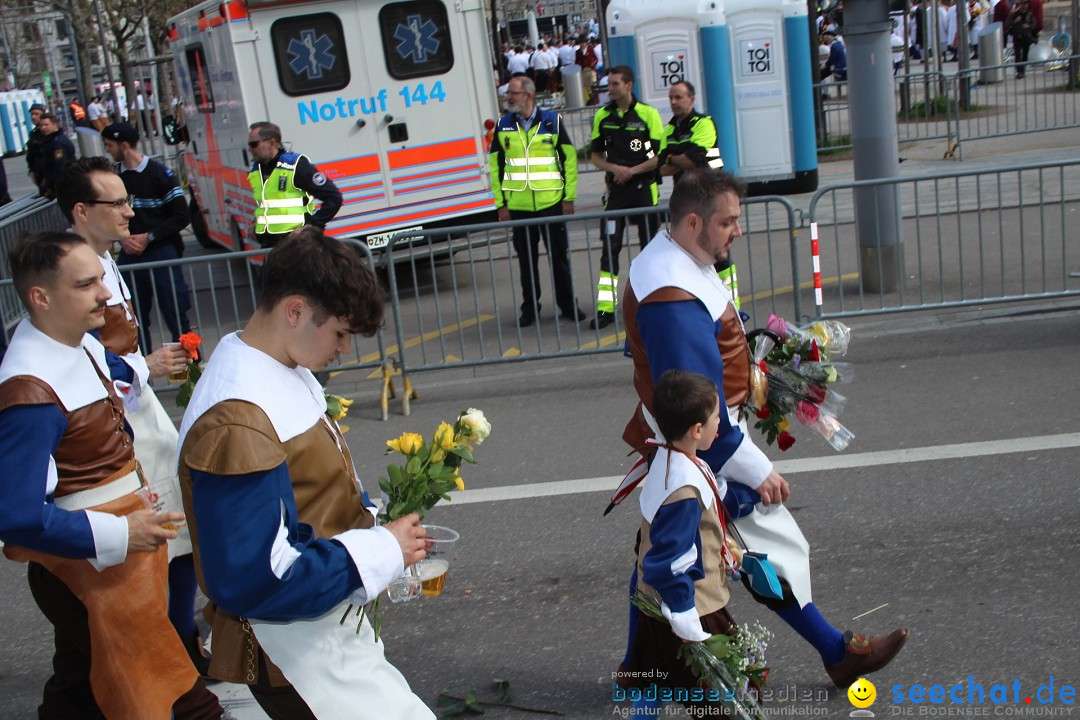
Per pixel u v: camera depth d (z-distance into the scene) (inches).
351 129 422.6
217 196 509.7
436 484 110.5
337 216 424.8
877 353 300.4
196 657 164.6
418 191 434.3
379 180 428.8
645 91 550.6
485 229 301.6
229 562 92.7
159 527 121.3
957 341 303.3
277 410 97.1
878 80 331.9
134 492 131.3
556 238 357.1
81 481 126.8
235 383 96.0
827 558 189.3
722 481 138.3
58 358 123.3
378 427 282.4
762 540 144.4
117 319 167.8
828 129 750.5
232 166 465.1
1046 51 999.6
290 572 94.3
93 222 166.6
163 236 318.0
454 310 393.4
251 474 93.0
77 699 136.3
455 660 168.1
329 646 103.5
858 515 203.9
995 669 152.9
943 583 177.2
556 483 233.1
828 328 147.9
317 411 102.3
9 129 1465.3
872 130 336.5
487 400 294.4
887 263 350.6
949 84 703.1
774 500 137.6
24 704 167.0
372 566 97.8
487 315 382.9
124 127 314.8
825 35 1104.8
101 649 127.0
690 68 542.6
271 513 93.6
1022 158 596.7
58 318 122.3
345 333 99.4
